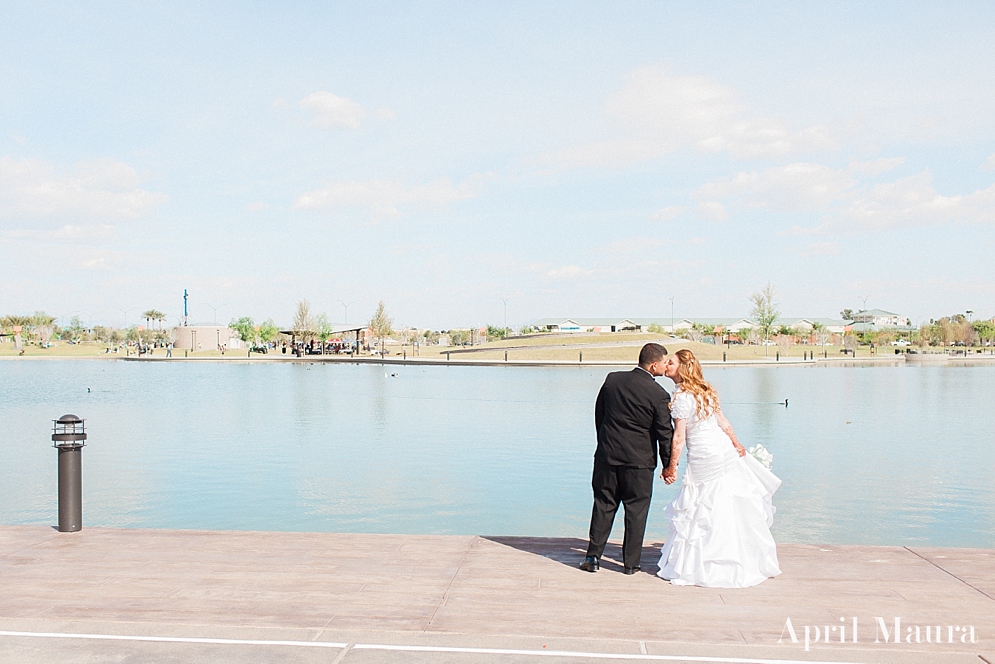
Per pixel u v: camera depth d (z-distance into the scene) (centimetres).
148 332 16000
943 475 1725
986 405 3419
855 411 3158
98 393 4106
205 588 612
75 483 794
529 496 1488
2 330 16338
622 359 8756
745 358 9619
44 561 688
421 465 1842
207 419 2833
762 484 671
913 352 10281
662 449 646
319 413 3053
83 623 531
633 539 652
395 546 743
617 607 570
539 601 583
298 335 12938
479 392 4128
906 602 584
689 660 471
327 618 543
